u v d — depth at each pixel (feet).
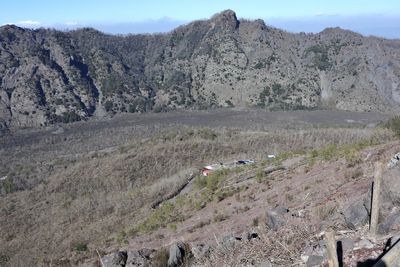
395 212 31.63
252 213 63.57
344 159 69.56
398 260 17.60
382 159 53.98
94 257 74.54
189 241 56.59
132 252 52.90
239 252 36.83
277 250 33.81
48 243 112.98
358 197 40.50
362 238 30.27
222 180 106.32
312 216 39.55
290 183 71.92
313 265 28.94
